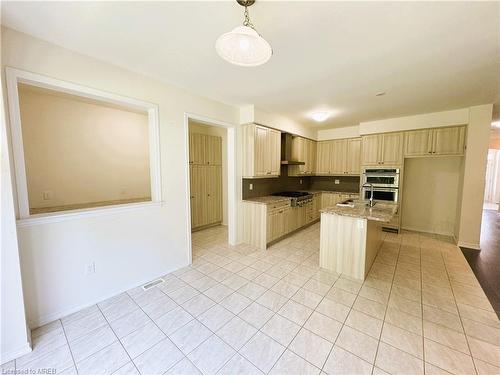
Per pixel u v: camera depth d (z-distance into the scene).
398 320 2.05
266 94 3.19
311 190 6.27
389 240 4.32
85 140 3.59
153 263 2.81
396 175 4.62
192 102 3.11
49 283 2.00
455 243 4.12
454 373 1.51
